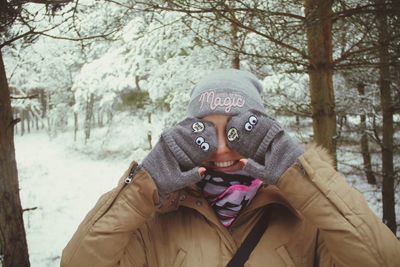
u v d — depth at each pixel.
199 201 1.29
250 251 1.23
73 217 10.37
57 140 29.25
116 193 1.20
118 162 18.69
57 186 14.43
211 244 1.25
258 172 1.13
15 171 3.38
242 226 1.28
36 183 14.91
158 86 9.14
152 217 1.35
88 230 1.17
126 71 10.37
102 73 10.84
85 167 18.34
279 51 4.33
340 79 8.06
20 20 3.09
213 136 1.21
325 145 4.09
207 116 1.30
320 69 4.06
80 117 32.44
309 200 1.11
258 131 1.20
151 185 1.15
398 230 8.37
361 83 7.49
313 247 1.27
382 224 1.12
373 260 1.05
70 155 22.02
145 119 13.83
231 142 1.22
